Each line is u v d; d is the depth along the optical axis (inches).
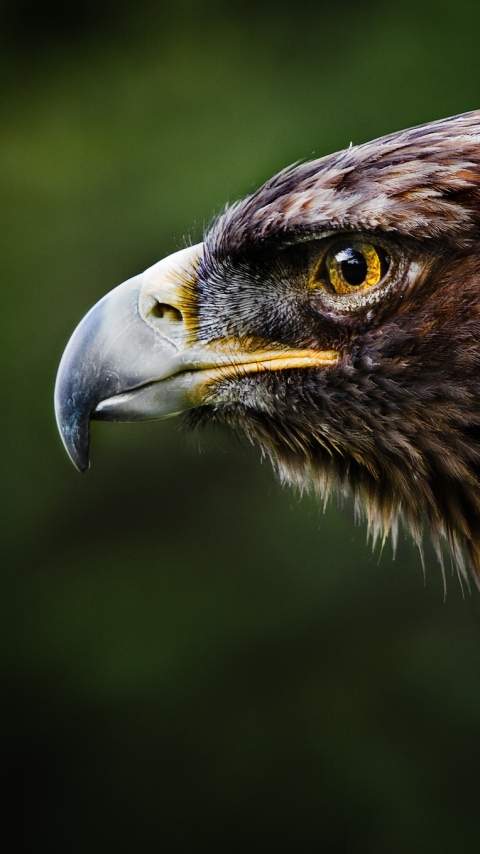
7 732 471.5
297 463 216.2
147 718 464.4
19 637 480.7
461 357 189.3
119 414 213.0
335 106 458.6
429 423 195.8
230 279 206.4
